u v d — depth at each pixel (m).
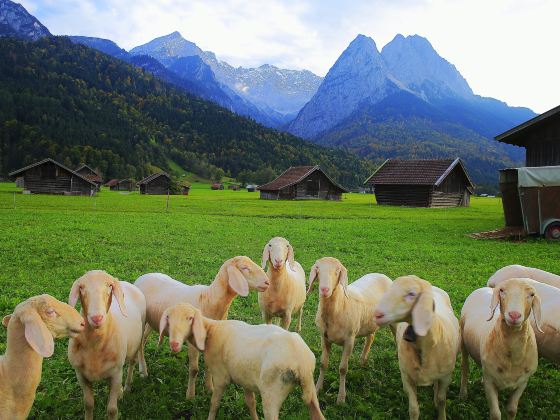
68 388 6.81
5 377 4.83
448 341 5.82
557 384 7.34
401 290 5.36
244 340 5.68
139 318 6.91
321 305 7.10
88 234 22.67
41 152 133.38
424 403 6.63
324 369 7.08
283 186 73.81
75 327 5.02
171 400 6.57
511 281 5.66
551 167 23.86
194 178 173.25
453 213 44.75
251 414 5.93
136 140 182.75
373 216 39.53
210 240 22.16
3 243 18.77
